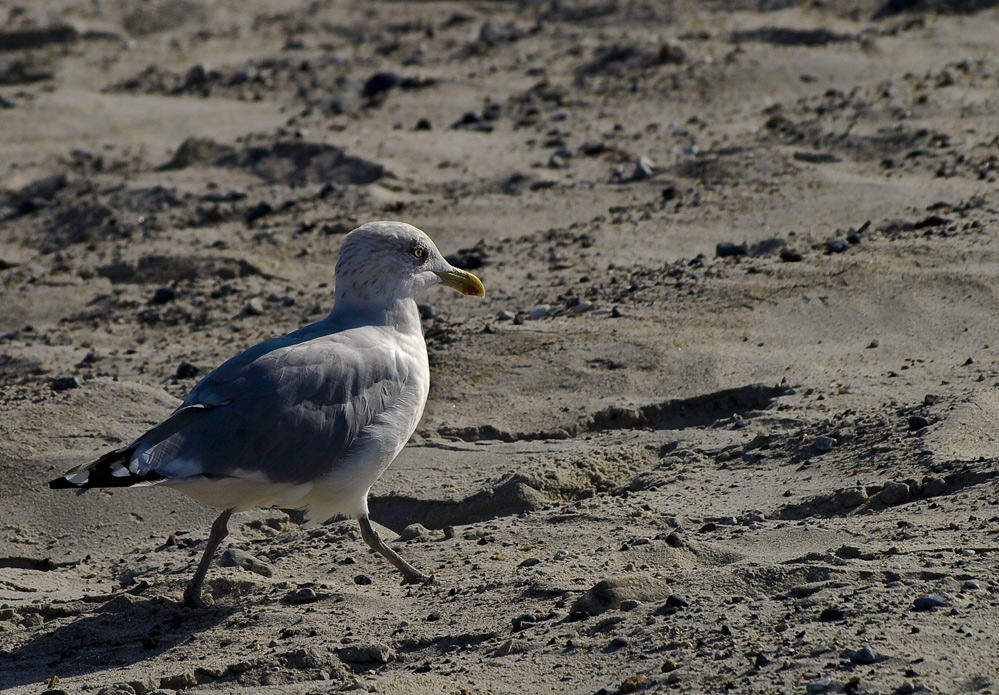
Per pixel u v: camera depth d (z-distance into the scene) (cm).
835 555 757
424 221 1795
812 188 1709
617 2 3008
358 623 757
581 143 2105
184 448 732
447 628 732
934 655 598
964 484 859
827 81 2292
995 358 1106
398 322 877
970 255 1336
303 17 3384
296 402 770
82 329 1569
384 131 2277
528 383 1188
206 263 1723
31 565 944
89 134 2600
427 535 920
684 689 605
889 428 964
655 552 806
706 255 1514
